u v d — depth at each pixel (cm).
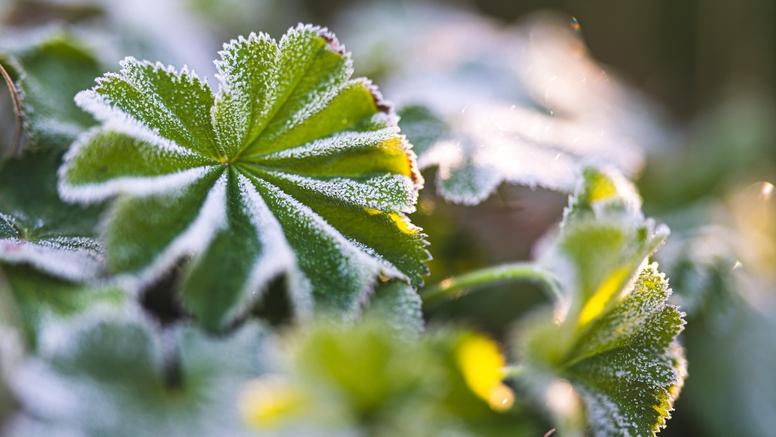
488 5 132
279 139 40
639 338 41
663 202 70
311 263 40
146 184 39
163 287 40
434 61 65
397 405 36
